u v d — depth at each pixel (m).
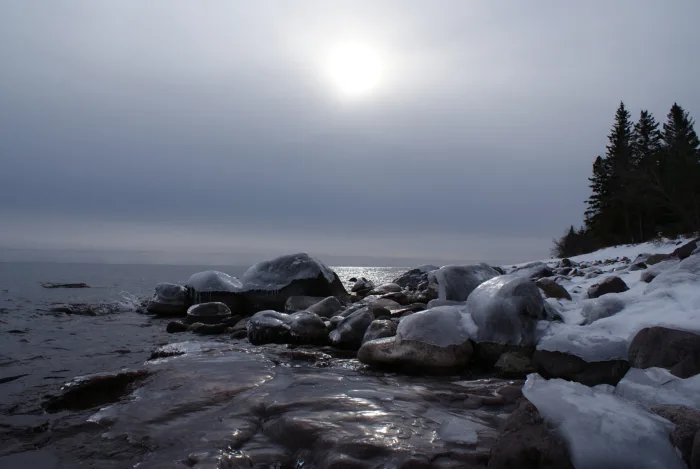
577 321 5.40
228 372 4.63
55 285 18.94
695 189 28.86
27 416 3.72
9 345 7.02
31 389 4.61
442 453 2.64
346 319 6.63
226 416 3.45
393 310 7.51
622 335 4.34
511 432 2.55
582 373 4.08
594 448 2.35
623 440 2.39
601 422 2.50
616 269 11.23
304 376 4.60
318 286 11.32
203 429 3.21
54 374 5.26
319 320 6.88
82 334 8.10
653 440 2.39
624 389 3.46
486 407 3.61
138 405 3.70
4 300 13.25
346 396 3.80
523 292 5.02
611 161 43.59
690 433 2.42
